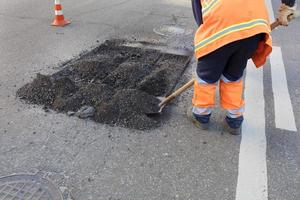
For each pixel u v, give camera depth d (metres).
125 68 4.52
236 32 2.95
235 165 3.10
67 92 4.01
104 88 4.05
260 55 3.36
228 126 3.51
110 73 4.52
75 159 3.09
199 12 3.17
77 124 3.55
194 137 3.45
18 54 5.15
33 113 3.71
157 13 7.40
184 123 3.65
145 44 5.66
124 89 3.99
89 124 3.56
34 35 5.95
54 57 5.07
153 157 3.15
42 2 7.98
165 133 3.48
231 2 2.95
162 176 2.94
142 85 4.20
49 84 4.10
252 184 2.90
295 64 5.24
